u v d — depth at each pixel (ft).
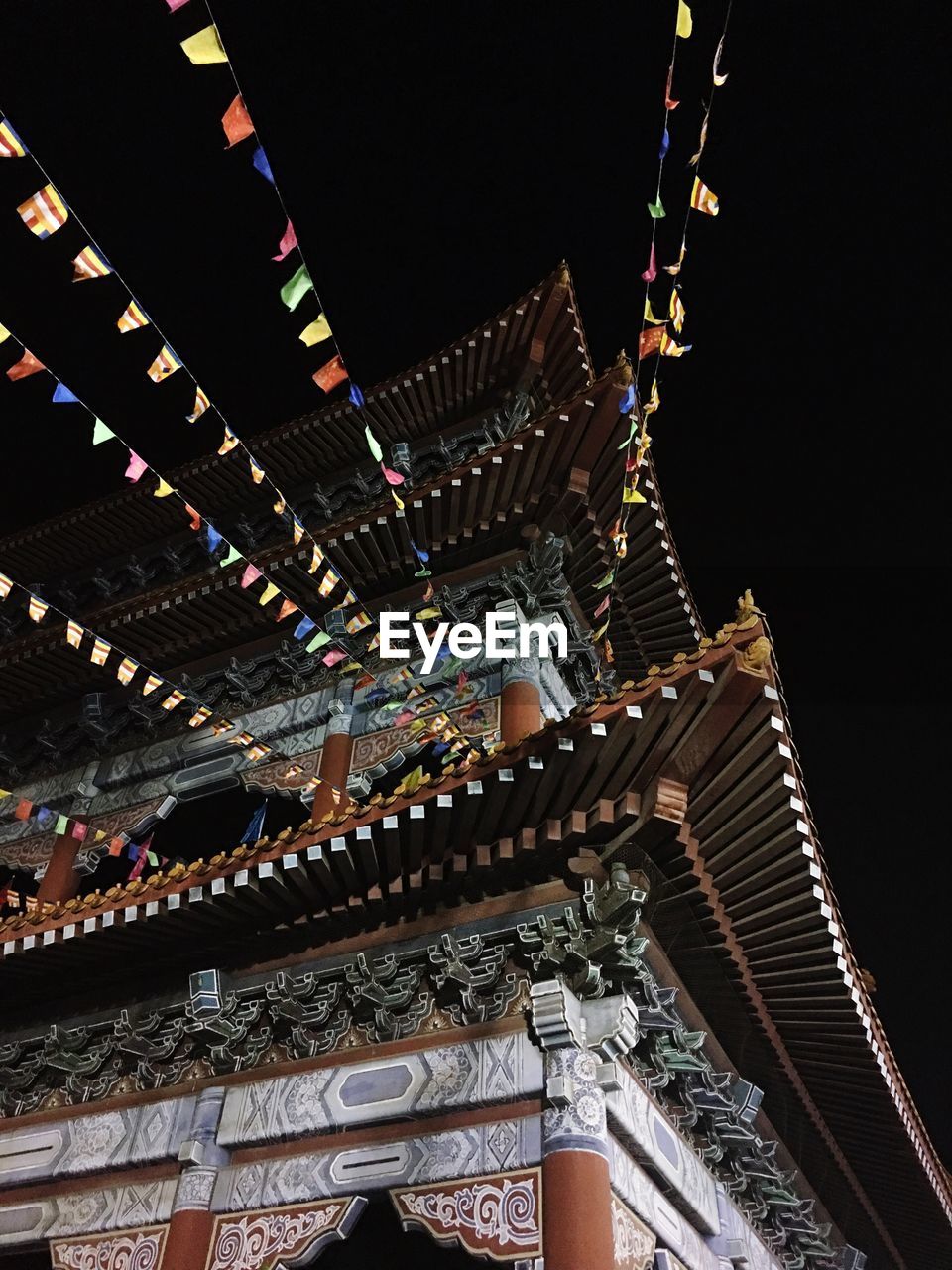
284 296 34.12
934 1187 50.90
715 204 38.06
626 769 35.42
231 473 76.84
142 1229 37.73
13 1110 43.98
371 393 72.59
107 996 44.09
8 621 84.07
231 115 29.91
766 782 34.94
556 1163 32.45
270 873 37.73
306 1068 39.01
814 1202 53.01
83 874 65.62
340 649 54.70
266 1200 36.42
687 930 39.06
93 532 79.87
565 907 37.06
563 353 69.26
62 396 35.83
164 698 69.56
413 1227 33.65
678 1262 37.83
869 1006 42.88
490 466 58.03
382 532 60.75
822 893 36.60
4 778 72.23
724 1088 42.60
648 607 65.62
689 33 35.42
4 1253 40.29
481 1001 37.22
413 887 38.93
